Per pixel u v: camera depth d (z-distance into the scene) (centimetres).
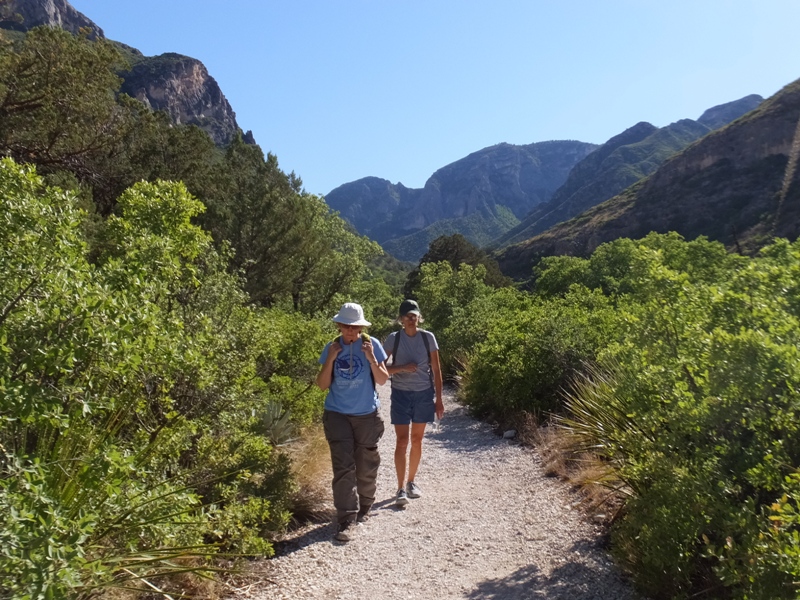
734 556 276
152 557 330
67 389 242
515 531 463
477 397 1019
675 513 304
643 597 335
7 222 257
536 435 745
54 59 1246
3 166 284
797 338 304
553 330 902
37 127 1234
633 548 353
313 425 747
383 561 423
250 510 404
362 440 510
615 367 558
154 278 340
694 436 324
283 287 1853
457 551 435
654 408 348
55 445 302
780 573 250
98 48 1351
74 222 276
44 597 206
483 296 2170
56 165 1366
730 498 309
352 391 504
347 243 4128
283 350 798
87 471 255
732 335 304
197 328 459
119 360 261
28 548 205
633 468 358
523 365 879
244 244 1692
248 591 380
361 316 504
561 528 455
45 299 242
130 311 254
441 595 367
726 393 300
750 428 302
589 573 375
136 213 445
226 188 1797
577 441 623
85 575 290
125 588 319
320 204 3966
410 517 513
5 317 237
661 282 367
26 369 230
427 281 2289
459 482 620
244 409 463
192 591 367
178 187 458
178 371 387
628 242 3155
